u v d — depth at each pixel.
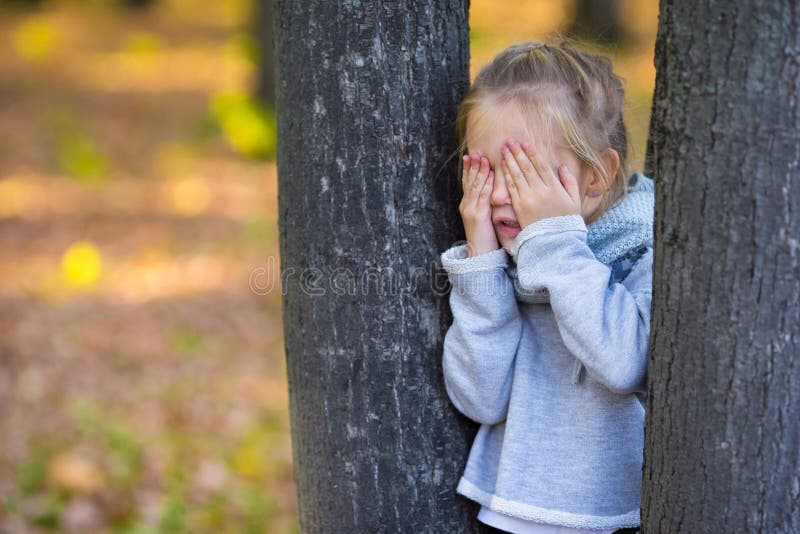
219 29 21.42
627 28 15.01
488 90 1.83
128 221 8.80
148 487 4.44
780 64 1.36
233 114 11.67
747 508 1.51
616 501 1.84
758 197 1.41
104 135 12.07
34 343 6.10
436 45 1.84
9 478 4.35
